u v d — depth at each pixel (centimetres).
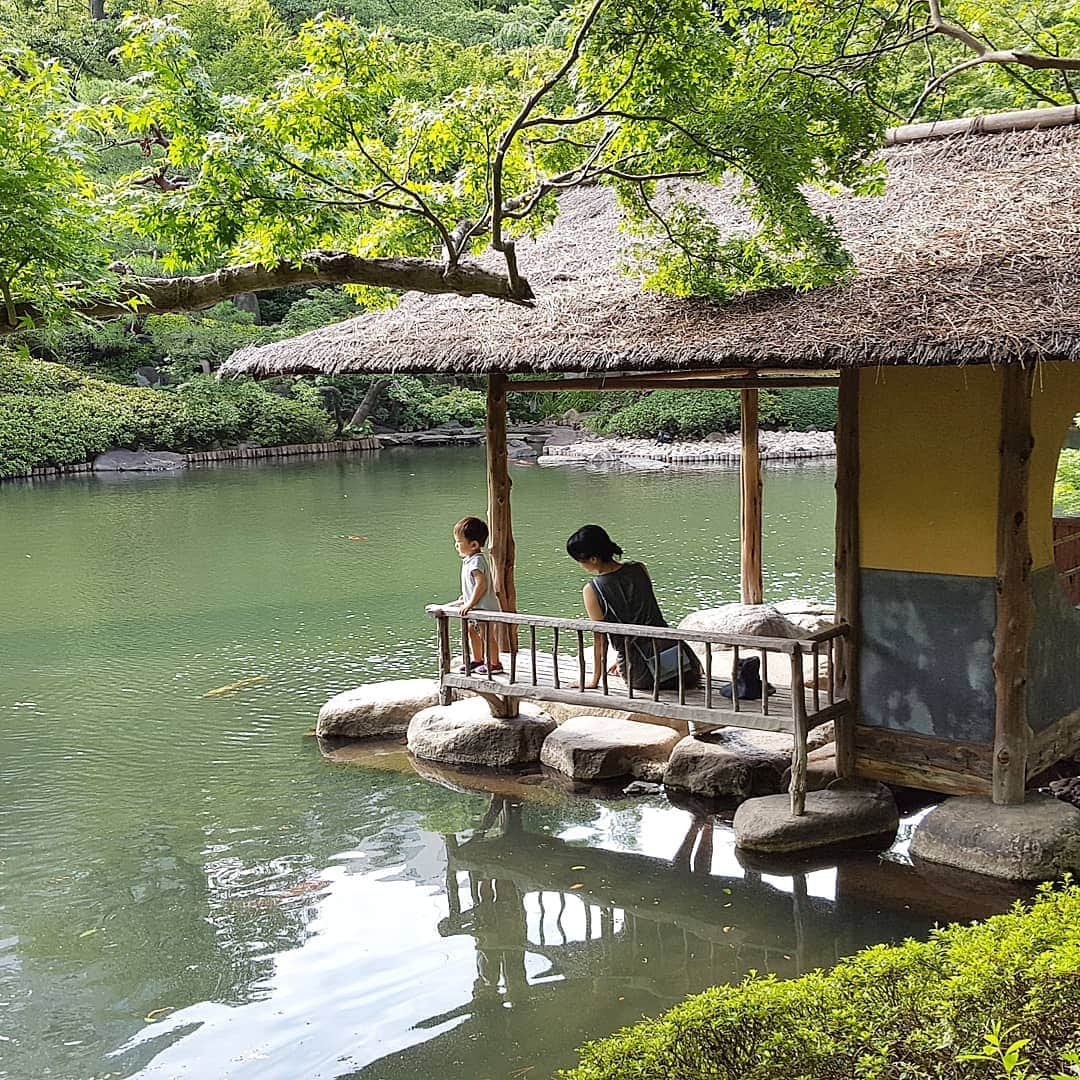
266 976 538
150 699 1003
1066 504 1238
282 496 2317
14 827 730
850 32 1032
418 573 1517
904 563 660
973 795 646
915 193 791
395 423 3450
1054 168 757
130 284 542
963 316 579
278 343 895
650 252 745
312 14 3356
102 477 2747
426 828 711
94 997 525
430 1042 479
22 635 1241
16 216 439
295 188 574
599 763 781
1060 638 679
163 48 544
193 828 721
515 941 564
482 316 803
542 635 1162
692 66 626
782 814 659
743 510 1089
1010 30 1344
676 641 722
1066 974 264
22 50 469
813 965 527
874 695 680
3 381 2948
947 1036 255
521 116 588
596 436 3234
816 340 599
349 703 896
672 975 525
